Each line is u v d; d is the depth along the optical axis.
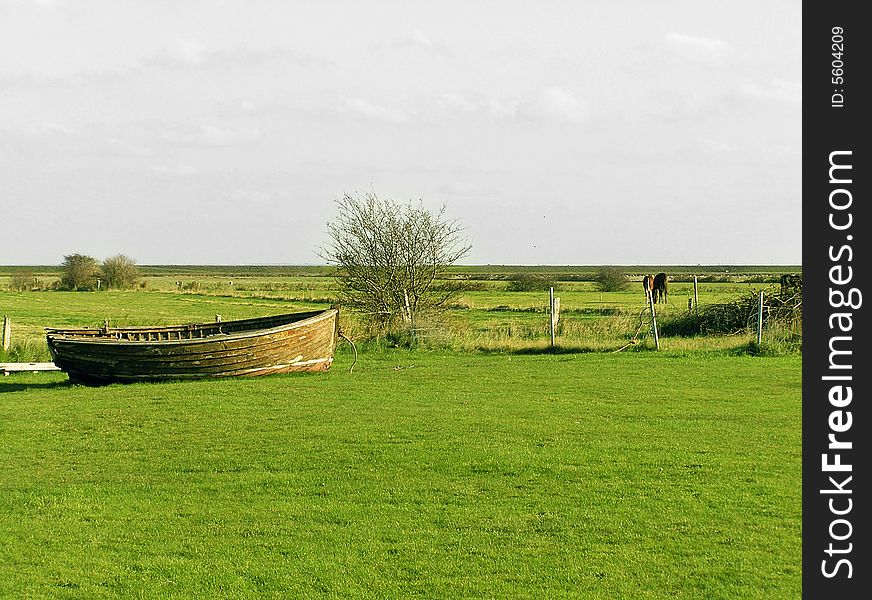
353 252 42.47
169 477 14.59
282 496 13.27
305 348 27.11
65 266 117.81
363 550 10.89
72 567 10.55
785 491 12.94
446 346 34.41
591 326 39.12
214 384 25.11
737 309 38.19
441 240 42.66
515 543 10.99
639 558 10.39
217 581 10.04
